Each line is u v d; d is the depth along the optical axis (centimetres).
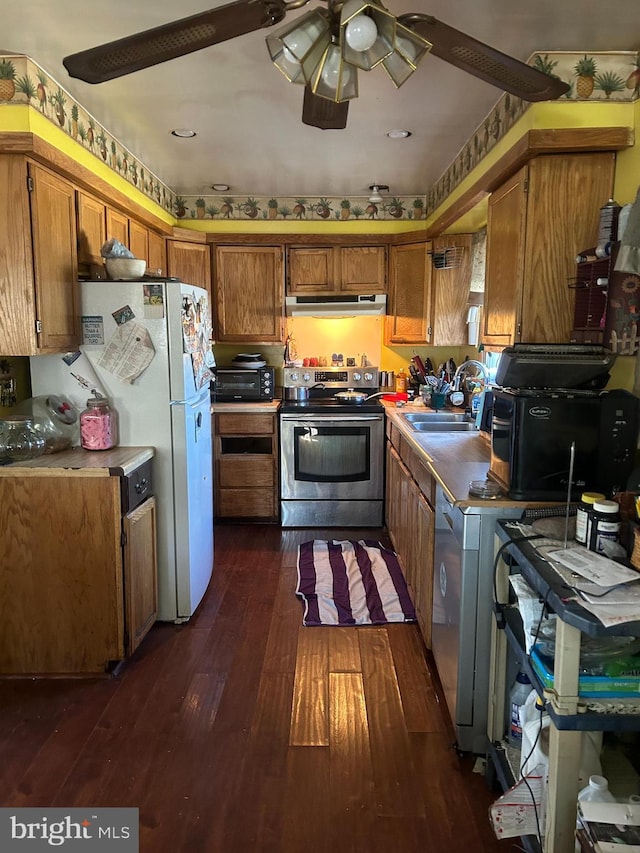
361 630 280
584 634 141
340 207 435
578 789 136
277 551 380
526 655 153
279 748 199
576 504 180
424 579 262
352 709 220
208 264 428
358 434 416
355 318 463
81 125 259
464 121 272
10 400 267
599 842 120
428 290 406
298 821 168
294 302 432
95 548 235
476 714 194
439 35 134
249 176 377
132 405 271
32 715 216
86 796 177
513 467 186
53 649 240
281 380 468
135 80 228
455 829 166
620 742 172
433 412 375
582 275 210
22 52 208
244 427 421
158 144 309
